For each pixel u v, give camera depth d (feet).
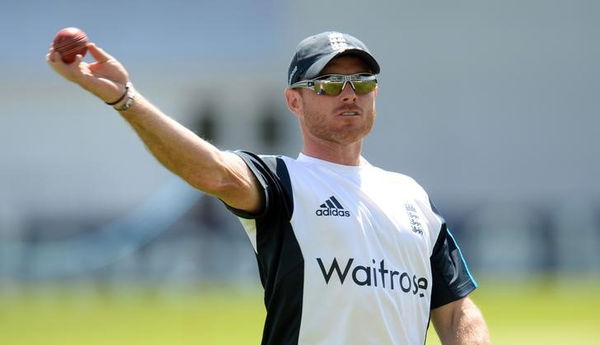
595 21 337.11
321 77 60.18
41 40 350.43
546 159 335.88
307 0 340.18
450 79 336.08
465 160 335.06
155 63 351.25
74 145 340.80
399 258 59.11
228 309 216.33
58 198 333.83
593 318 196.75
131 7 356.18
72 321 201.98
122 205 329.93
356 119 60.29
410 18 336.90
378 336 57.41
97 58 52.65
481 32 337.31
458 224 295.07
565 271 282.56
